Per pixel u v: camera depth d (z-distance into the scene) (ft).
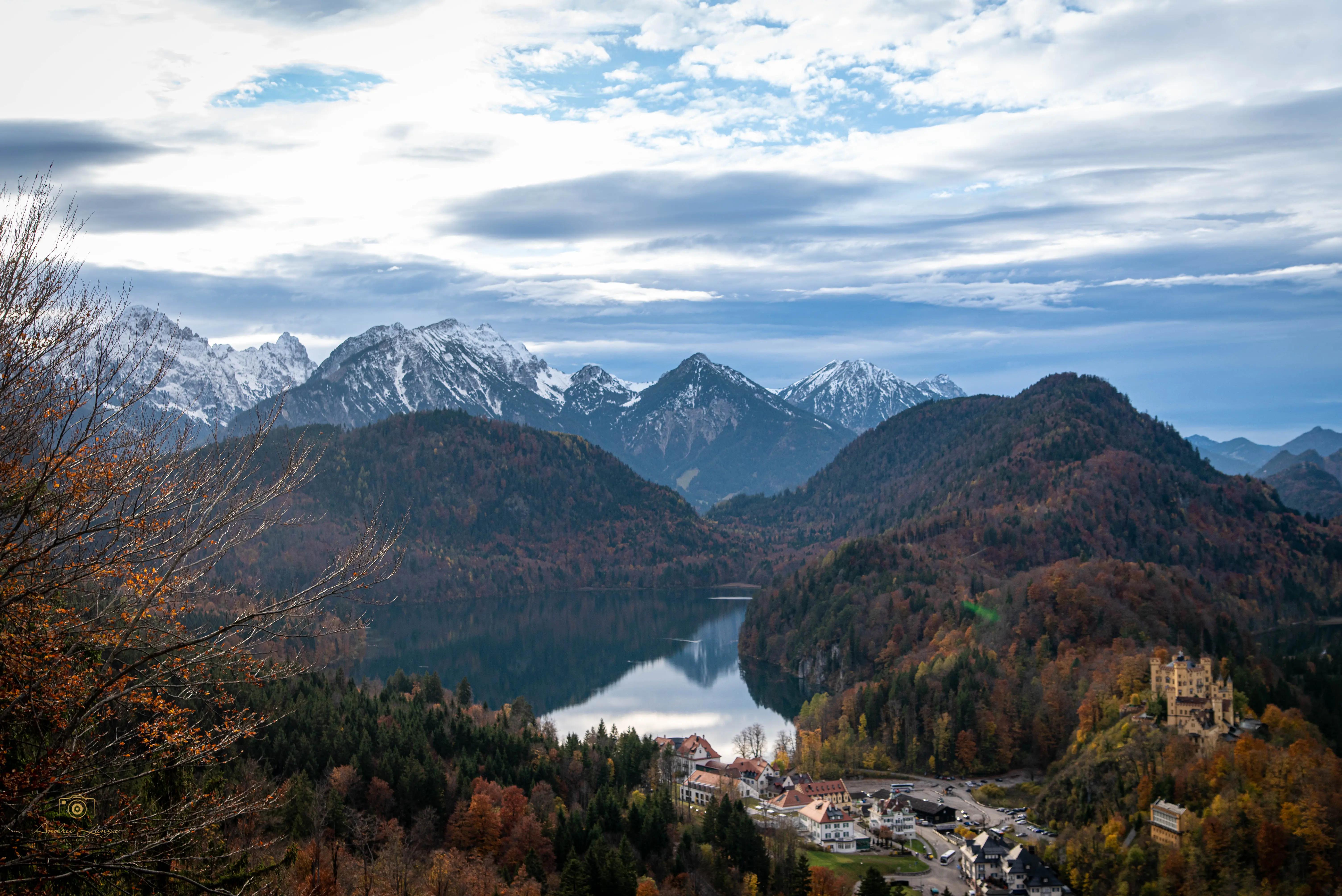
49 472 127.03
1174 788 552.82
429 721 602.44
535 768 582.35
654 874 472.85
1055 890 517.96
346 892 334.03
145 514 139.13
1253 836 494.59
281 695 495.82
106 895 134.21
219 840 163.22
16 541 131.03
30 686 124.47
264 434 162.81
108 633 135.03
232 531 172.45
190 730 143.84
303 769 457.68
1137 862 514.68
